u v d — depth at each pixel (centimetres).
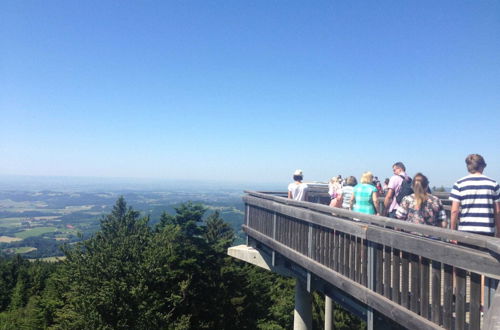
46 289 3142
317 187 1176
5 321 3222
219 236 3891
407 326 396
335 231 564
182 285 2419
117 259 2298
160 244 2578
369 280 470
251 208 1034
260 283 2902
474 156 457
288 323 2670
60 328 2134
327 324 1405
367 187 625
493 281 302
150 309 2091
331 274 560
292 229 735
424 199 492
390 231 427
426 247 367
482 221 437
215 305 2664
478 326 319
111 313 2069
